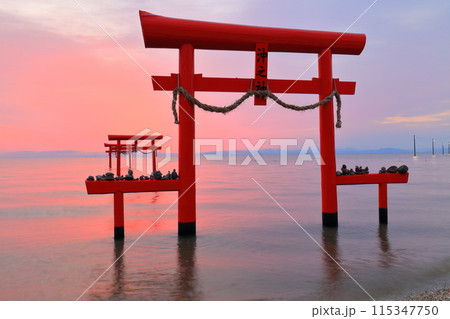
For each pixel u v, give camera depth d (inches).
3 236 301.9
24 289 185.3
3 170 1584.6
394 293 181.0
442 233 309.6
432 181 850.1
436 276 205.0
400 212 414.3
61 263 229.0
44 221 367.2
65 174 1196.5
